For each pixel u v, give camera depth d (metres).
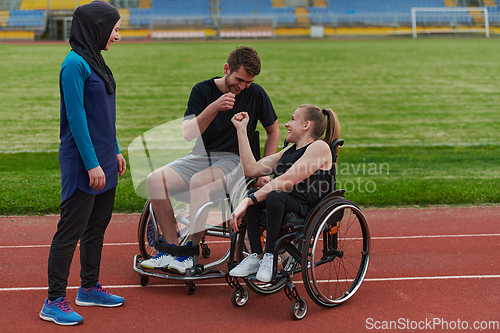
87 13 2.81
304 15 37.91
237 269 3.18
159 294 3.49
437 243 4.61
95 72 2.86
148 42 32.91
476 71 20.61
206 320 3.09
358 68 21.75
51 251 2.96
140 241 3.74
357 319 3.11
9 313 3.13
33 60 22.52
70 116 2.75
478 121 12.81
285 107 14.69
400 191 6.32
